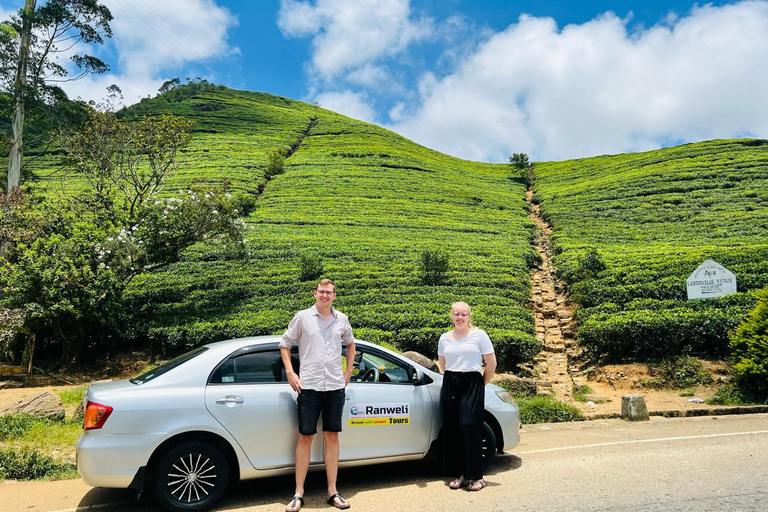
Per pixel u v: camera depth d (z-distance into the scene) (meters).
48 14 23.47
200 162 56.59
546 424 10.40
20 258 17.36
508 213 45.97
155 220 20.62
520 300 22.05
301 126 90.50
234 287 23.33
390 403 6.63
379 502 5.89
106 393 5.79
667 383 13.80
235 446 5.89
